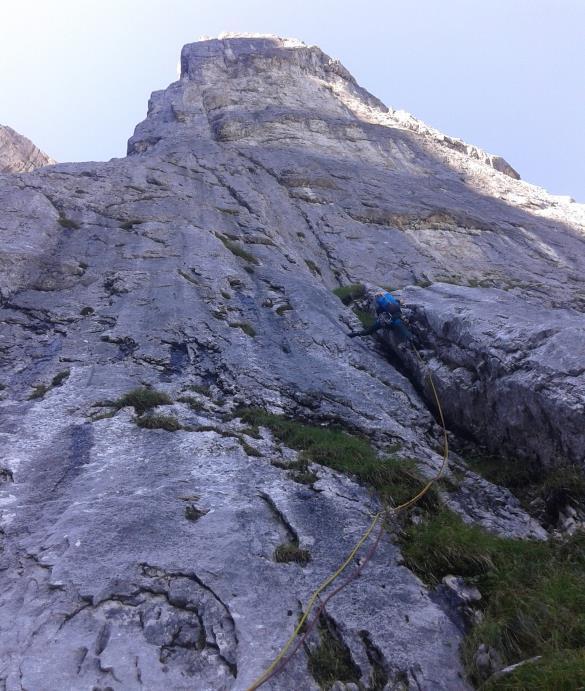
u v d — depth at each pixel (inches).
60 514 244.5
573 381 286.0
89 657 187.6
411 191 759.7
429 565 236.8
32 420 304.0
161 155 717.3
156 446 291.0
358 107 1056.2
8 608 203.3
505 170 1028.5
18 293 420.5
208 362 372.2
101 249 487.2
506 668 190.7
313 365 392.8
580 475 280.5
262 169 732.7
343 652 199.9
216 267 475.5
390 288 539.8
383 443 332.8
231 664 189.9
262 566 227.5
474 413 345.7
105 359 363.6
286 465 288.7
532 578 229.9
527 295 556.7
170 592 211.6
